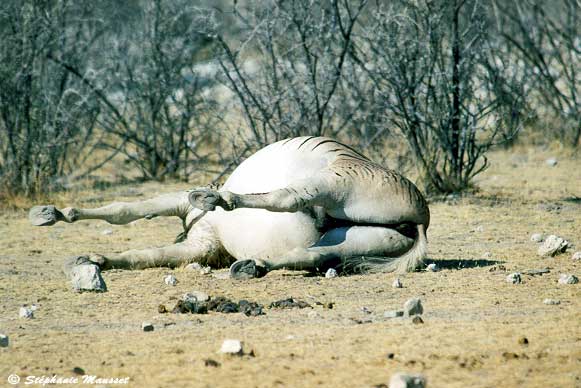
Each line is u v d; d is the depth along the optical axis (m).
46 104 37.31
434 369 14.30
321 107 35.69
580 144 46.25
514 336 15.93
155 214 22.69
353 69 37.16
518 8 47.66
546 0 54.94
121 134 41.00
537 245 25.31
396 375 12.95
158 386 13.70
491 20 49.50
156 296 19.41
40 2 37.47
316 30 35.50
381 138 39.00
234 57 36.00
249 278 20.47
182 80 41.97
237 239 21.58
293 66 35.38
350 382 13.73
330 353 15.09
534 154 44.75
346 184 20.72
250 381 13.83
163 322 17.30
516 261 22.77
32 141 35.56
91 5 42.19
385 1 39.69
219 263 22.52
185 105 41.31
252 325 16.95
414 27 34.66
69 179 38.72
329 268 20.95
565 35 47.00
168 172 40.62
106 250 25.97
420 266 21.62
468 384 13.66
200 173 41.59
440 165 37.72
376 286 19.97
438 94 35.47
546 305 18.17
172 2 40.81
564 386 13.57
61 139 37.88
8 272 22.69
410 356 14.87
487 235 27.08
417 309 17.48
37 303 19.11
